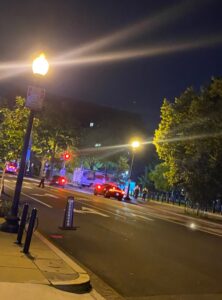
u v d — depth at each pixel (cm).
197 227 2786
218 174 3938
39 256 1048
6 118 2227
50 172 7662
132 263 1248
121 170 8062
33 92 1313
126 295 927
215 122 3881
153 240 1775
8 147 2231
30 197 3166
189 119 4091
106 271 1122
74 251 1339
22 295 731
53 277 864
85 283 864
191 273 1202
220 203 4906
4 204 1727
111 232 1842
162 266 1253
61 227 1778
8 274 845
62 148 7594
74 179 7606
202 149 3953
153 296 935
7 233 1302
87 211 2642
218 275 1212
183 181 4228
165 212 3859
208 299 948
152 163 7225
